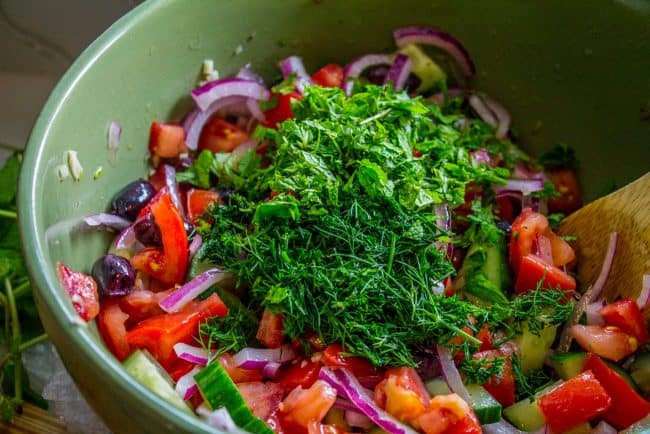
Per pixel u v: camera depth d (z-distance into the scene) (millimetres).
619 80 473
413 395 378
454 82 521
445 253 428
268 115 498
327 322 397
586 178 504
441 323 397
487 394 401
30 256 351
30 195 367
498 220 467
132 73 442
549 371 428
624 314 422
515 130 523
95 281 413
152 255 434
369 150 426
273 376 406
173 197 463
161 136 470
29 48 578
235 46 484
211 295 414
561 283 440
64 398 443
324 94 460
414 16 500
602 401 396
